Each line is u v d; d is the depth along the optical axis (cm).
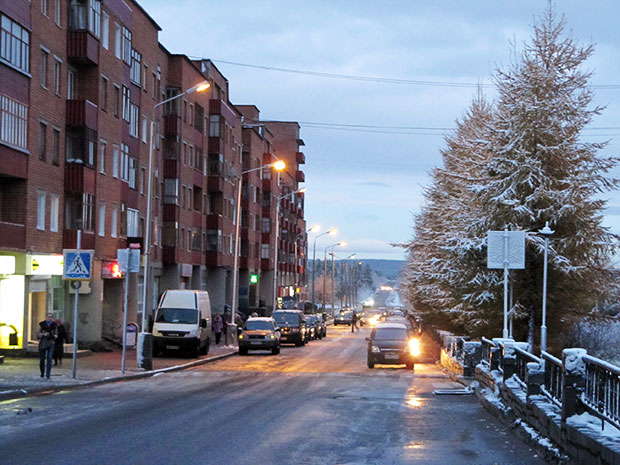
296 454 1123
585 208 3628
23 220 3369
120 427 1384
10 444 1184
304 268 14188
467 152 4806
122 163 4556
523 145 3731
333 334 8562
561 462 1055
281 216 11169
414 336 3591
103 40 4238
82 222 3866
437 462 1086
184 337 3919
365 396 2080
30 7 3350
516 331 3831
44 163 3584
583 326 4438
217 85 7144
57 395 2025
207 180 6875
